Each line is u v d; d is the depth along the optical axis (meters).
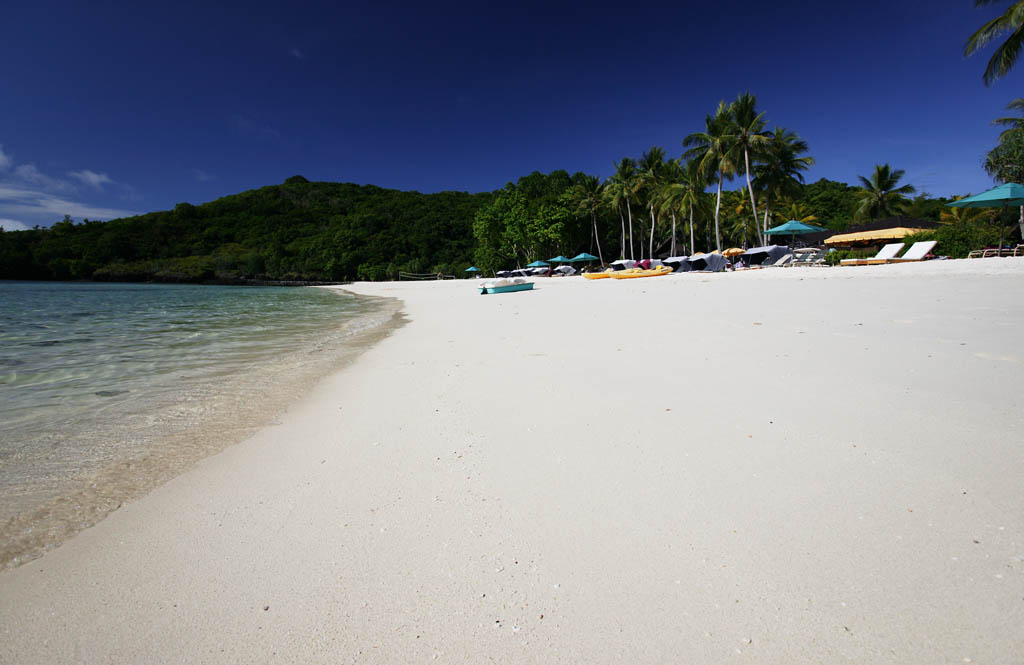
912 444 2.67
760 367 4.53
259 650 1.54
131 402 4.67
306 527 2.25
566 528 2.12
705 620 1.57
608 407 3.69
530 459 2.85
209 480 2.84
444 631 1.58
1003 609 1.51
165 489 2.75
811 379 4.02
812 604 1.60
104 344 8.84
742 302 10.44
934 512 2.03
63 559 2.09
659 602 1.66
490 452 2.99
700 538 1.98
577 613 1.63
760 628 1.52
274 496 2.58
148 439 3.62
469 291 32.25
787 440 2.86
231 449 3.36
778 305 9.36
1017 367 3.90
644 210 49.06
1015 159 25.39
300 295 38.19
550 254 54.50
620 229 55.41
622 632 1.54
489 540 2.07
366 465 2.92
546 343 6.81
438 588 1.79
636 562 1.87
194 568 1.98
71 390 5.19
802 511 2.11
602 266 50.97
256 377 5.76
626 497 2.35
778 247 28.31
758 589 1.68
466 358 6.16
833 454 2.63
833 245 32.31
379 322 12.91
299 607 1.72
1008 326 5.57
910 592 1.61
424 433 3.41
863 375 4.01
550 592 1.74
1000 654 1.37
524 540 2.05
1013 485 2.18
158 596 1.82
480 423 3.53
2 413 4.34
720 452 2.76
